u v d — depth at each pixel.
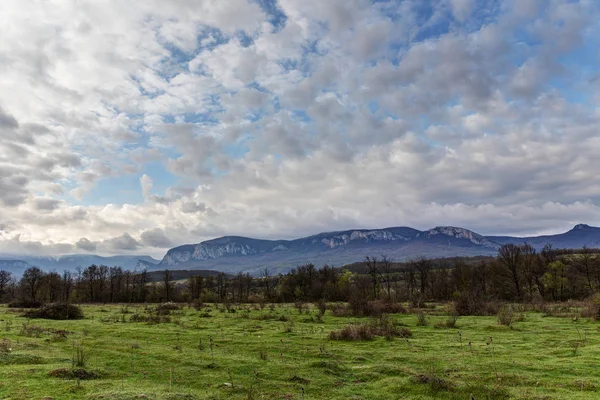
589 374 17.64
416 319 47.34
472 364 20.42
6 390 13.68
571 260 116.81
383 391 15.78
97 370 17.48
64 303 51.88
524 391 15.17
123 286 134.62
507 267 100.56
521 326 37.94
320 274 132.00
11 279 129.75
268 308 71.62
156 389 14.70
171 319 48.06
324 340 30.08
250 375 18.00
